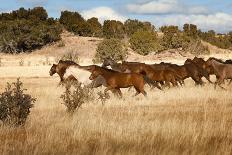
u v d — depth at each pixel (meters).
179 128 15.05
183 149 12.09
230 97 29.61
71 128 15.95
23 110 18.44
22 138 15.05
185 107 24.86
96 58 119.25
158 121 16.97
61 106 25.83
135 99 29.47
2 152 11.95
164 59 159.62
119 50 121.12
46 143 12.77
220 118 19.41
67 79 36.31
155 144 12.73
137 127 15.73
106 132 14.85
